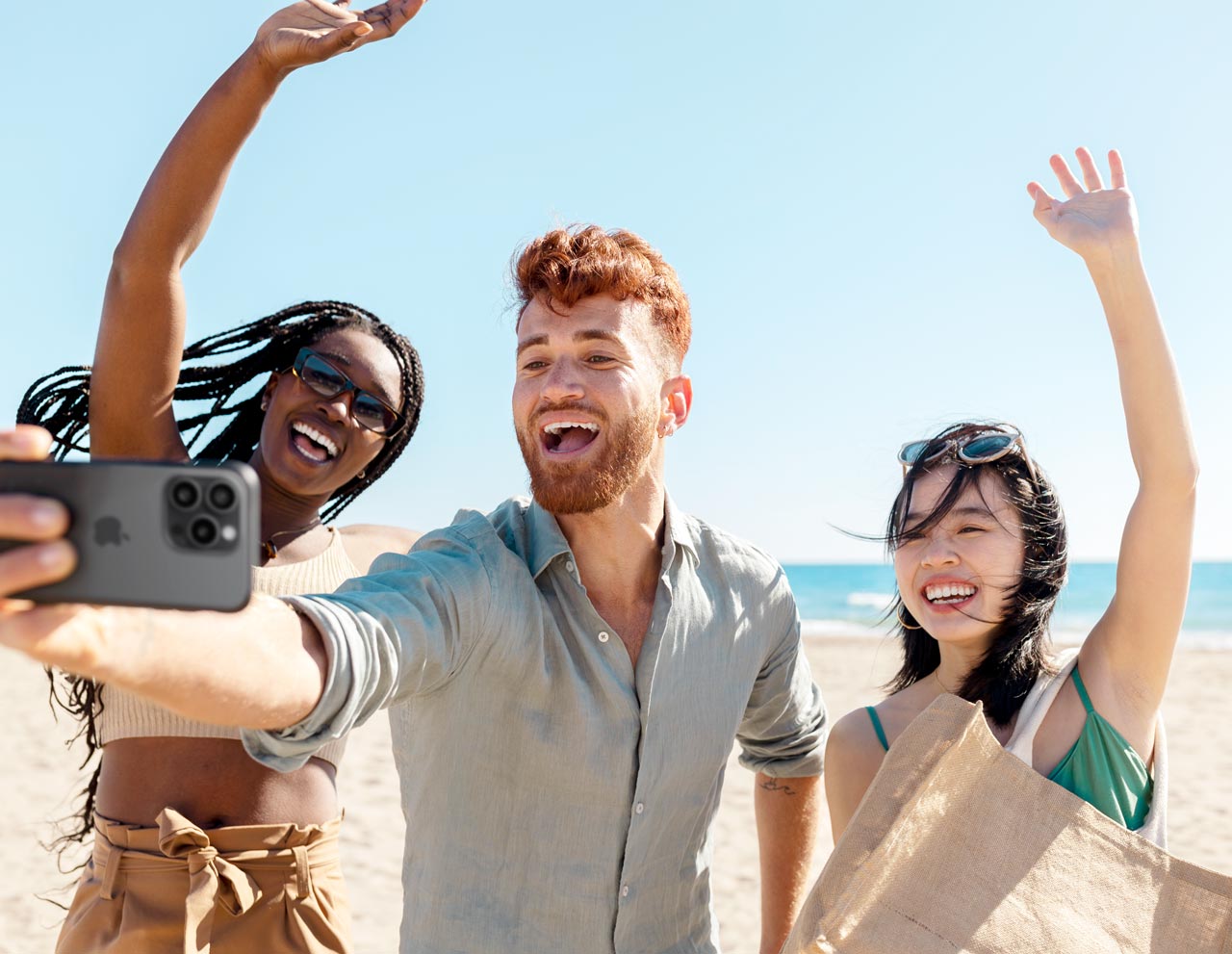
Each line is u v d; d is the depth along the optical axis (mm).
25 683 15570
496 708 2252
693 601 2443
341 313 3285
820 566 76875
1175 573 2209
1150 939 2049
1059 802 2129
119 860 2578
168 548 1036
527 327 2346
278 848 2631
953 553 2424
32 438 1047
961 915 2070
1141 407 2242
